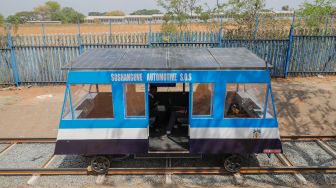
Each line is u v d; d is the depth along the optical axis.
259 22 17.03
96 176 6.93
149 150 6.71
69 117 6.50
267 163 7.51
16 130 9.65
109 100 6.45
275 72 14.86
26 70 14.27
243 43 14.38
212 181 6.73
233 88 6.48
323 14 19.12
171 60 6.79
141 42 14.16
